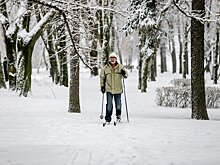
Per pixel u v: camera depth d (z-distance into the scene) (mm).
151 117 14078
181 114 15719
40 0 11188
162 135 8641
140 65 31203
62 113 13906
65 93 24016
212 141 7867
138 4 21938
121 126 10203
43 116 12609
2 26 21000
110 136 8539
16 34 21125
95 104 19375
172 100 19359
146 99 23266
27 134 8750
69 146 7336
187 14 12508
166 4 19344
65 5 11461
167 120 11812
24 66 19688
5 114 13125
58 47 27938
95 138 8289
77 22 12570
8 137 8336
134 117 13438
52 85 28250
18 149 7012
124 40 58125
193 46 12719
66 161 6102
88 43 14586
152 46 26688
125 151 6875
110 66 11148
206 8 17031
